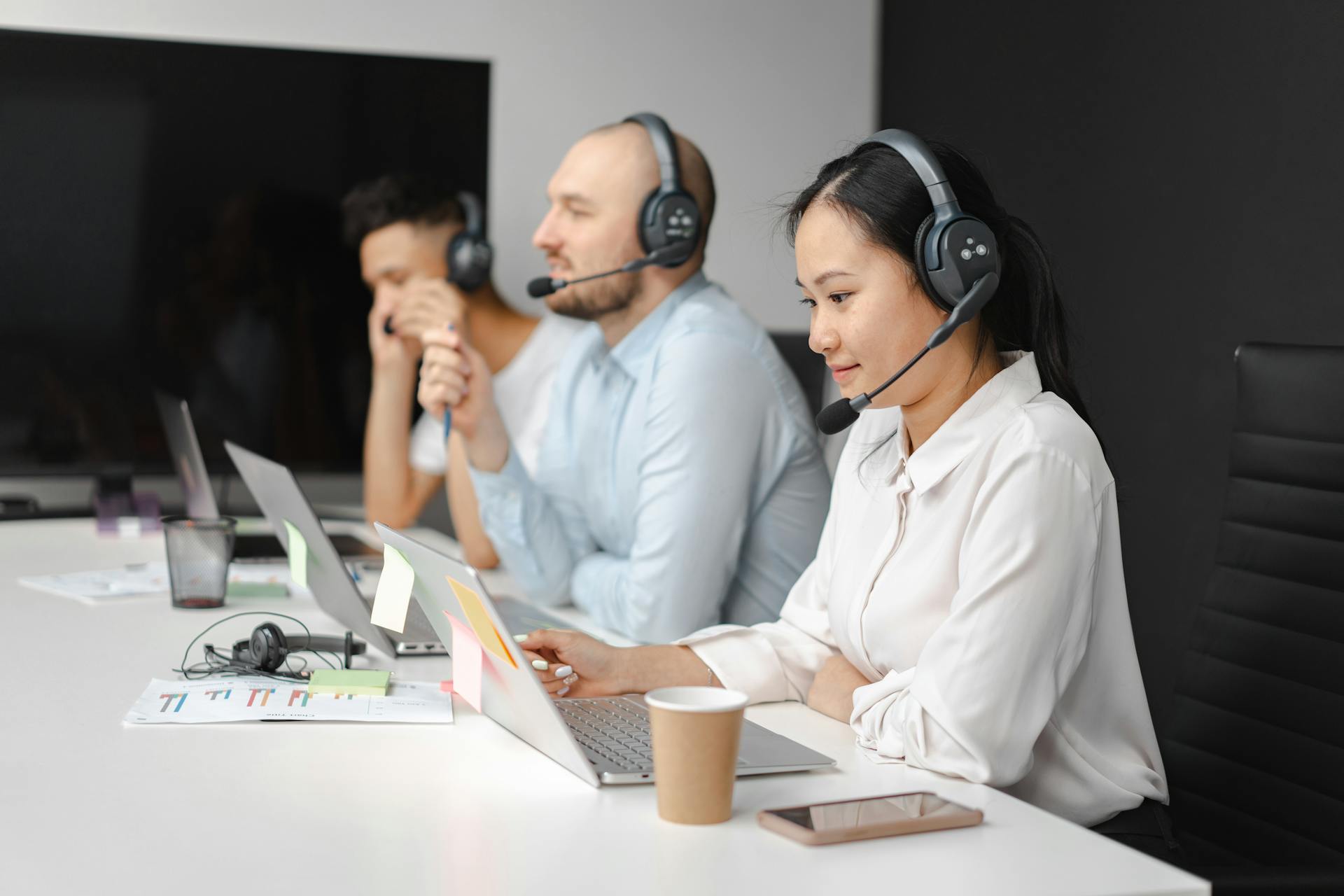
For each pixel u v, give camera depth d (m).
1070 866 0.86
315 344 2.92
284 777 1.03
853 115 3.33
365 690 1.30
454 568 1.04
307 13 2.97
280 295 2.90
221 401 2.89
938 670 1.12
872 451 1.43
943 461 1.26
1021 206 2.80
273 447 2.91
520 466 2.02
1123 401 2.48
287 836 0.90
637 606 1.82
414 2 3.03
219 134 2.86
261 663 1.39
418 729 1.18
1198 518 2.29
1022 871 0.85
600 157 2.01
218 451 2.89
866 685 1.28
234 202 2.88
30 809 0.95
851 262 1.22
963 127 3.00
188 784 1.01
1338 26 2.00
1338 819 1.27
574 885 0.81
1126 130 2.47
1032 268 1.32
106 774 1.04
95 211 2.82
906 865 0.86
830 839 0.89
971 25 2.96
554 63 3.11
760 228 3.26
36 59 2.78
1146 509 2.42
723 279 3.25
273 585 1.94
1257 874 0.98
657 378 1.90
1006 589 1.12
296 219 2.90
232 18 2.94
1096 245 2.56
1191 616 2.30
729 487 1.85
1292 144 2.09
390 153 2.93
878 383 1.25
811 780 1.06
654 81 3.18
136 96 2.82
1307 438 1.37
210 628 1.63
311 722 1.20
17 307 2.79
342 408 2.94
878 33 3.34
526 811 0.95
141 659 1.47
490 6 3.07
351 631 1.60
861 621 1.32
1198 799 1.40
